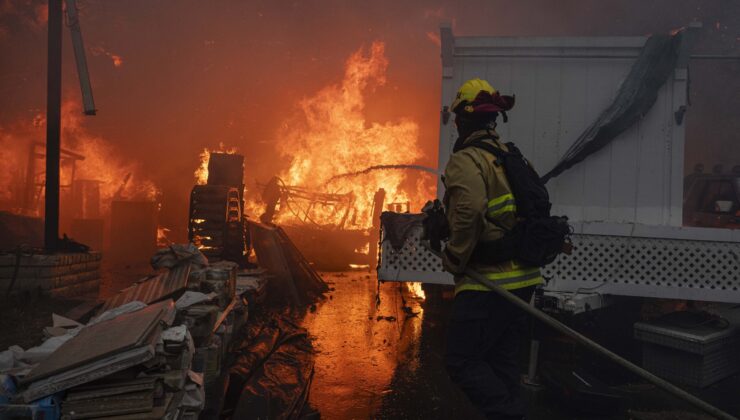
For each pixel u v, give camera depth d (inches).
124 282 372.2
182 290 181.9
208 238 382.9
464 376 99.8
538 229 96.9
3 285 239.9
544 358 227.0
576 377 179.0
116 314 140.5
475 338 100.1
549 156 288.7
